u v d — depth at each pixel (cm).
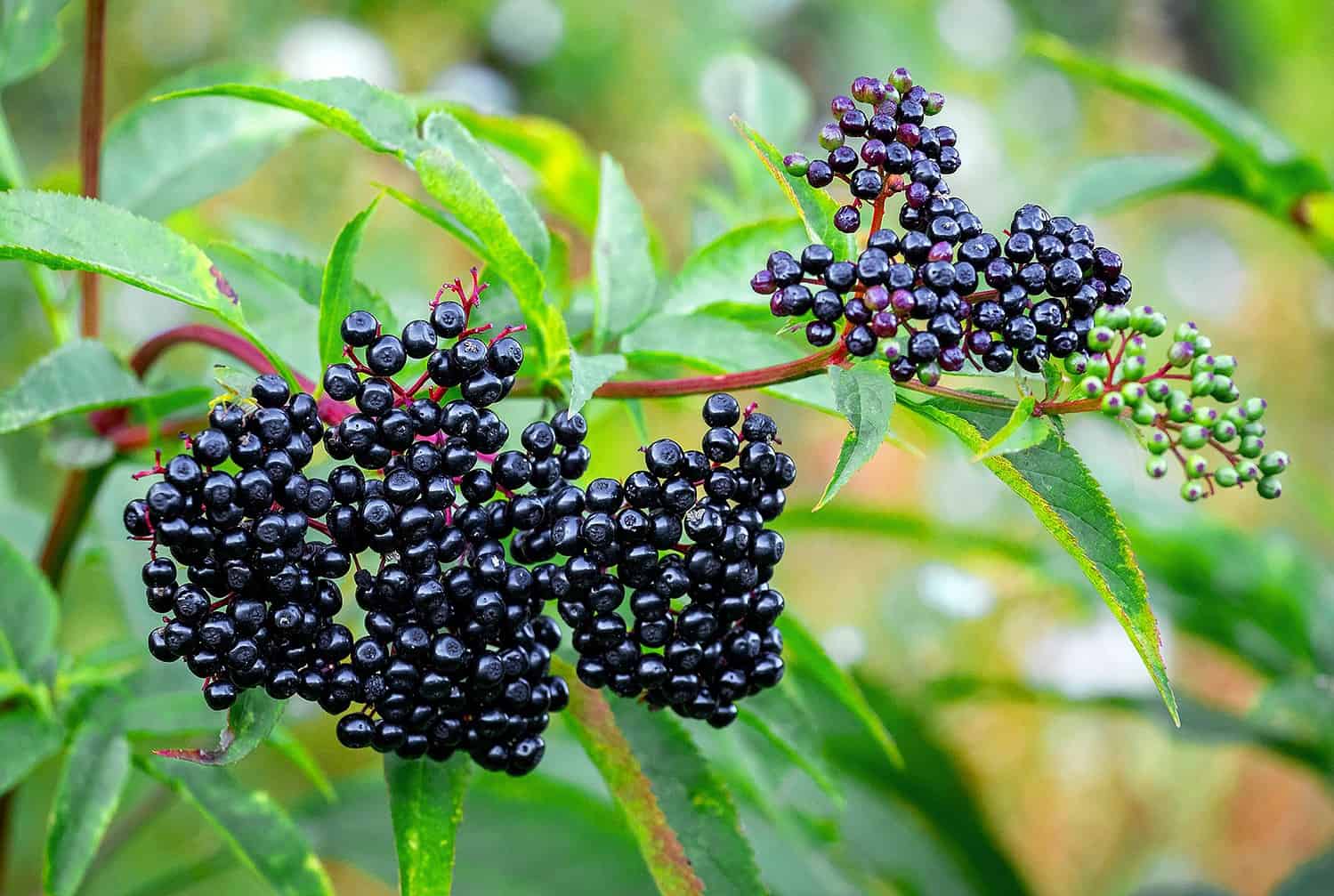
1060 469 71
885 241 71
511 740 72
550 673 74
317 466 79
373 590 70
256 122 84
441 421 71
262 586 70
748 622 72
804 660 79
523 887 90
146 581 70
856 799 102
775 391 75
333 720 126
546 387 75
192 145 84
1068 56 93
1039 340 71
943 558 110
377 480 70
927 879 100
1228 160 92
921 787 100
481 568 70
